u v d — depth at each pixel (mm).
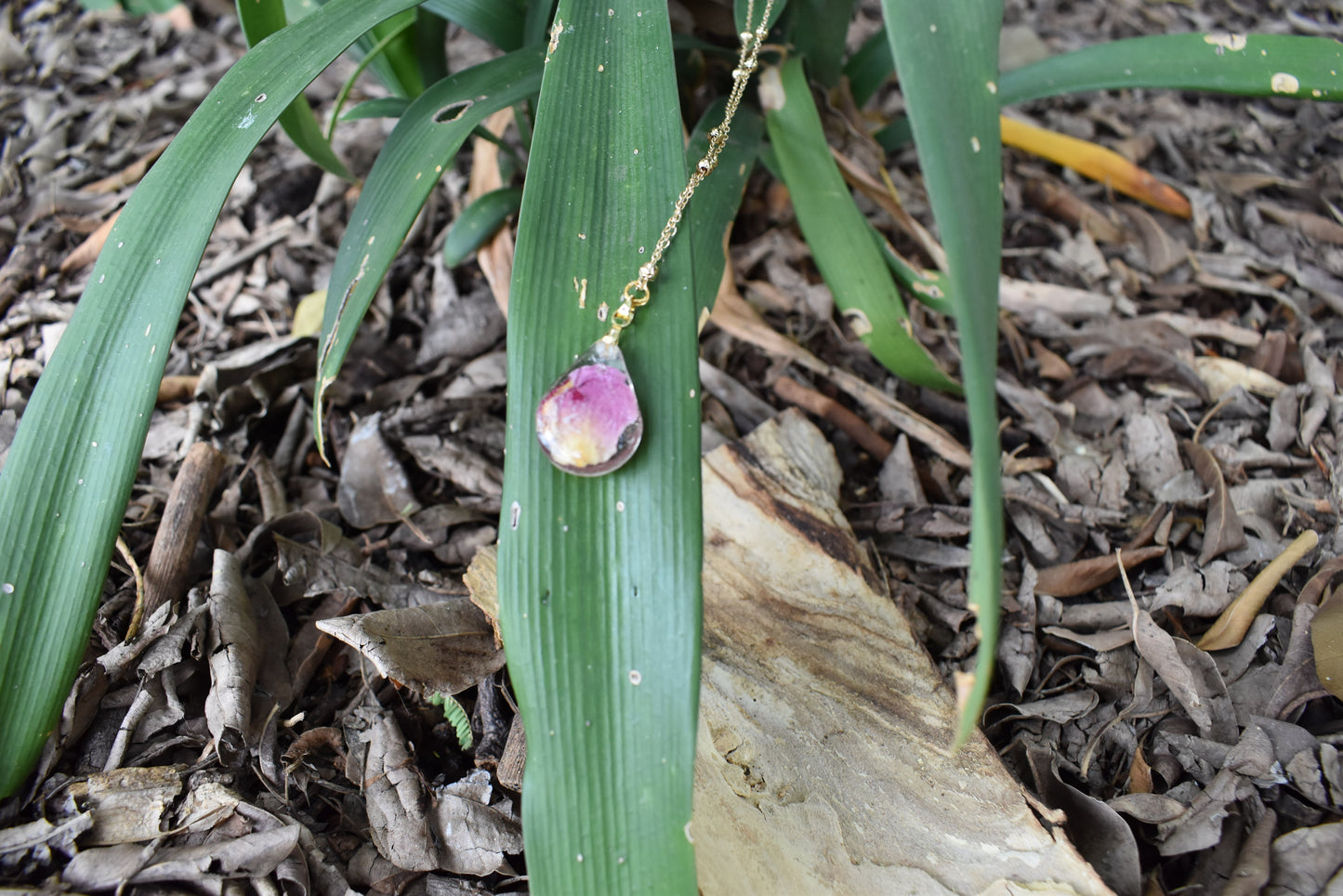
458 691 370
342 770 370
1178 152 573
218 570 389
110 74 608
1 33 607
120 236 355
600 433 317
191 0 656
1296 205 539
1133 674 393
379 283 368
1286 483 433
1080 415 467
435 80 475
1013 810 346
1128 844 347
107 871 333
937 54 316
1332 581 395
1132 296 504
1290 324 490
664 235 336
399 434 445
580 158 346
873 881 339
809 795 353
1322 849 343
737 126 439
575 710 312
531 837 310
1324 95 418
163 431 445
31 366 466
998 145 320
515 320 331
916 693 372
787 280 499
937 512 433
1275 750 366
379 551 423
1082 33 661
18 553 340
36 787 350
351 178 471
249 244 512
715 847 343
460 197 529
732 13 473
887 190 471
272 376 460
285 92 362
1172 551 423
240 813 351
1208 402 465
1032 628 405
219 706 365
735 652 378
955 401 469
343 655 395
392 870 352
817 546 399
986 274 304
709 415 459
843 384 466
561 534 320
